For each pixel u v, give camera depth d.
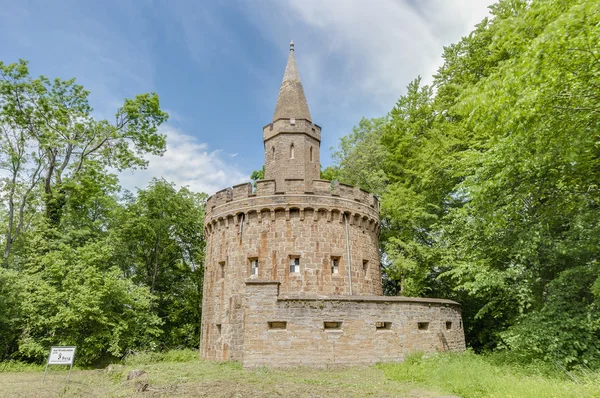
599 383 10.77
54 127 29.70
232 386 13.31
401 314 19.02
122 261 33.25
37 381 17.20
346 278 23.38
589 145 12.93
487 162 16.52
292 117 28.94
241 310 22.42
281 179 26.88
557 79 10.77
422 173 29.17
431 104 32.09
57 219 30.44
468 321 26.97
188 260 39.72
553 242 16.25
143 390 13.05
